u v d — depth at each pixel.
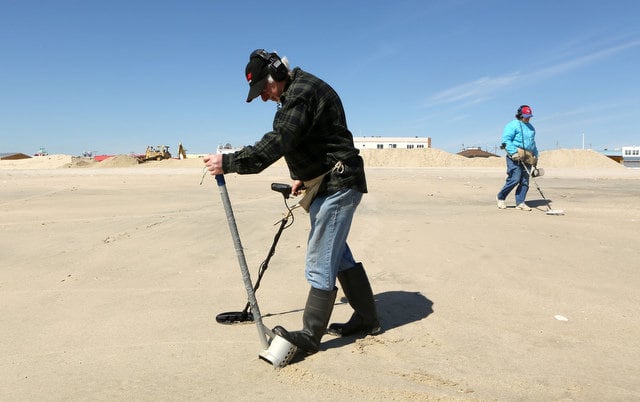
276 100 3.02
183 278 4.66
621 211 8.30
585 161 41.94
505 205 9.12
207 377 2.72
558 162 42.22
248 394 2.53
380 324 3.50
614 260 5.07
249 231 6.80
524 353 3.02
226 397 2.50
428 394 2.50
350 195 2.97
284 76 2.90
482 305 3.85
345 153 2.95
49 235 6.78
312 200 3.00
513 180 8.78
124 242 6.22
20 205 10.00
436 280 4.48
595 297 3.99
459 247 5.65
